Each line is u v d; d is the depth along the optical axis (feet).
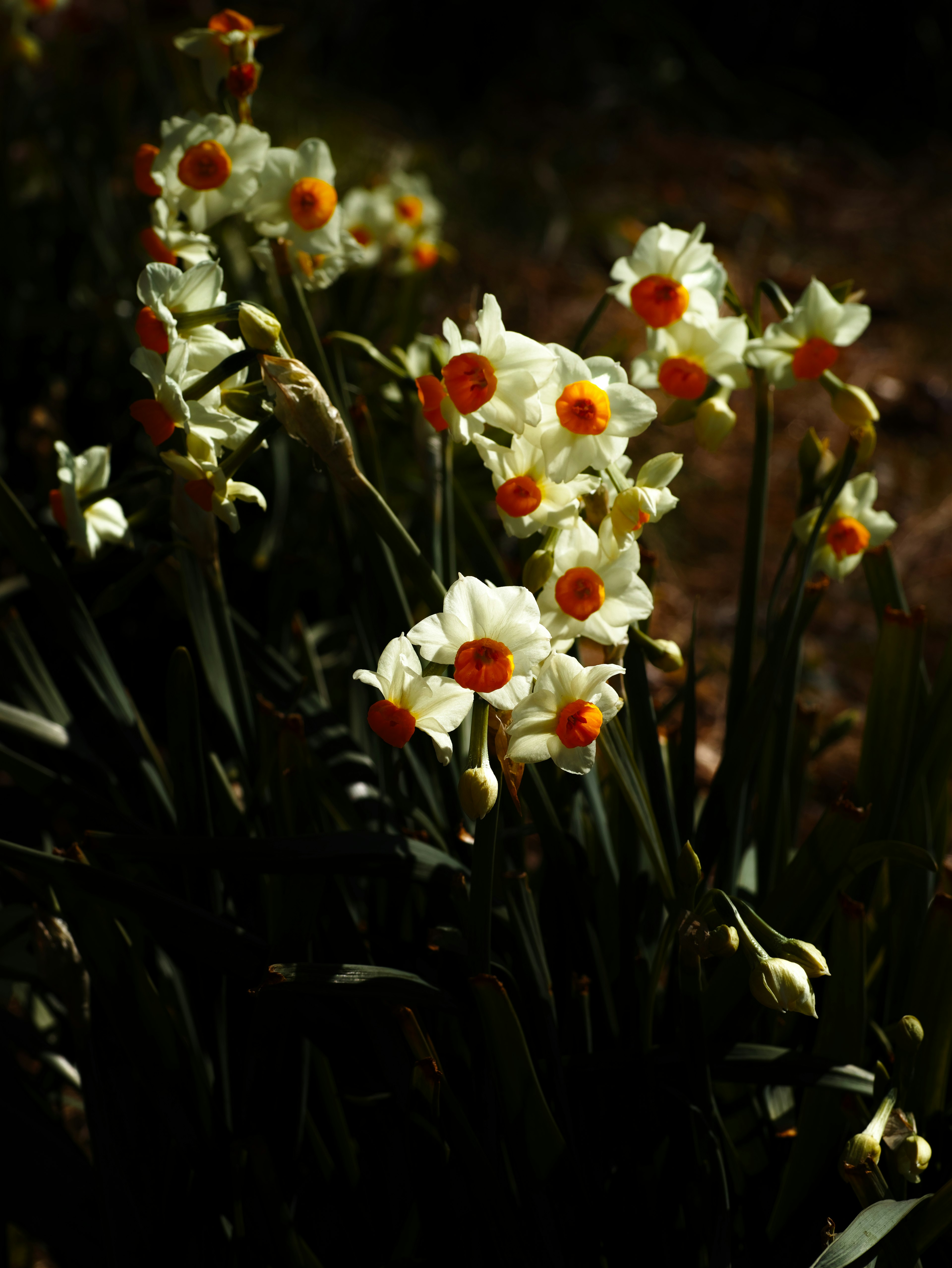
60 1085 3.67
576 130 14.65
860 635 7.72
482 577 4.15
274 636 4.12
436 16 15.79
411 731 2.88
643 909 3.49
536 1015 3.18
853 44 17.19
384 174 7.77
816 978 3.31
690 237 3.23
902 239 13.15
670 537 8.27
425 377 2.97
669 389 3.24
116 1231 3.12
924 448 9.57
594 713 2.89
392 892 3.44
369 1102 3.28
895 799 3.44
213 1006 3.32
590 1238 3.16
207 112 6.74
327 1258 3.28
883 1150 3.14
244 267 5.56
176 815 3.34
